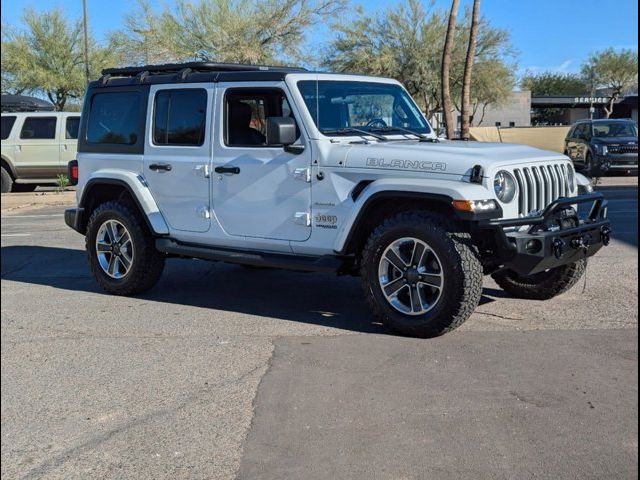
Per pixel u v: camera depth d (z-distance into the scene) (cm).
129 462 387
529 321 620
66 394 485
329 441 400
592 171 2238
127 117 754
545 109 7175
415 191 547
